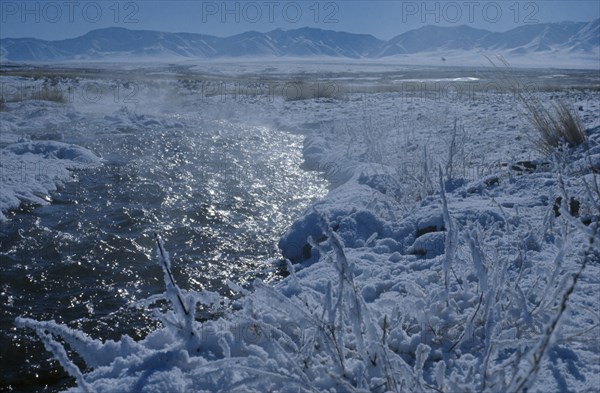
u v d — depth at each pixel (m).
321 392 2.64
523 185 6.38
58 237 7.12
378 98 23.52
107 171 10.76
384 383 2.66
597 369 2.75
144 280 5.97
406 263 4.81
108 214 8.14
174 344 3.22
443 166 8.26
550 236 4.67
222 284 5.89
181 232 7.49
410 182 7.56
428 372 2.98
